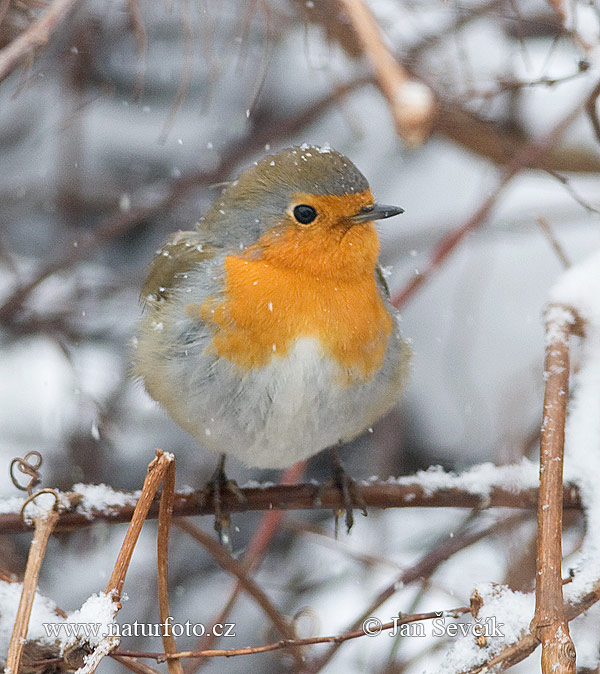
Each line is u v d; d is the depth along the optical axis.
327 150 7.45
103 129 12.68
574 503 6.31
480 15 9.34
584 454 6.43
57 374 11.51
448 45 9.81
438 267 9.57
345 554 9.99
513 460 9.07
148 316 8.15
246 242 7.37
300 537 11.08
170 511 5.55
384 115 12.48
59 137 12.10
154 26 10.98
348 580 10.52
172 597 10.70
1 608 6.05
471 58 10.23
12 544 10.57
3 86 11.84
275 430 7.50
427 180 12.18
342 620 10.05
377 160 12.28
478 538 8.62
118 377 11.45
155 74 12.10
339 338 7.25
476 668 5.06
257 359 7.24
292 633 8.25
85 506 6.51
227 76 12.26
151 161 12.95
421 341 11.13
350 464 11.36
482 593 5.25
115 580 5.43
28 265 12.30
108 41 10.53
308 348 7.22
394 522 10.88
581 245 11.48
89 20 10.16
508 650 4.89
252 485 7.93
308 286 7.20
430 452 10.72
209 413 7.50
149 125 12.49
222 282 7.34
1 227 12.11
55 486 10.77
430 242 11.59
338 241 7.13
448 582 9.75
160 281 8.14
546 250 11.48
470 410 10.74
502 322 11.05
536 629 4.73
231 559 7.95
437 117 9.32
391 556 10.53
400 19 9.34
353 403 7.51
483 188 11.31
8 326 11.23
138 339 8.20
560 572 4.91
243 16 9.54
